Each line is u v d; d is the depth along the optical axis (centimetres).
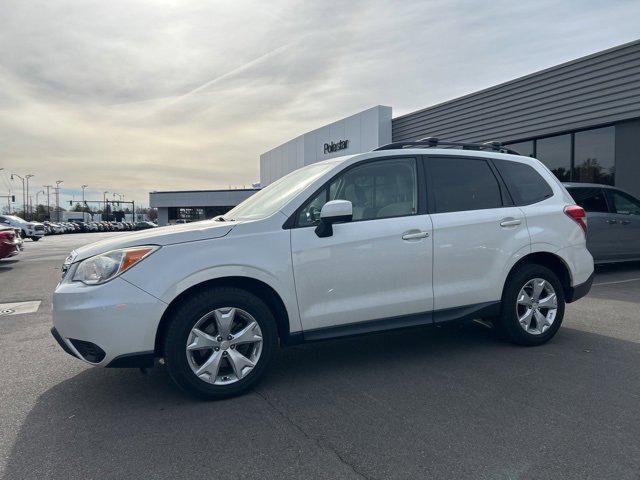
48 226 5806
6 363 462
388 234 409
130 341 339
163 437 304
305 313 385
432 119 1800
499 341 497
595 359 434
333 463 271
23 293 892
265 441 297
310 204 399
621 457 269
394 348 483
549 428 304
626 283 831
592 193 925
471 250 440
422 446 286
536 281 472
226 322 359
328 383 391
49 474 264
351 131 2200
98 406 355
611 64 1194
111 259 346
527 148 1478
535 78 1399
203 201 6066
